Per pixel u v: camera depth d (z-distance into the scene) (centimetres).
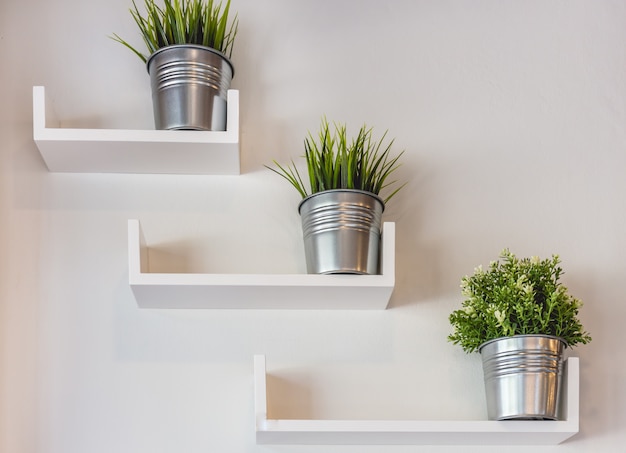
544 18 175
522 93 172
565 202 168
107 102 166
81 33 168
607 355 161
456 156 168
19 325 154
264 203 163
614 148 171
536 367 143
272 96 168
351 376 157
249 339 157
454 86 172
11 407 150
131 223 146
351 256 145
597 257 166
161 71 153
